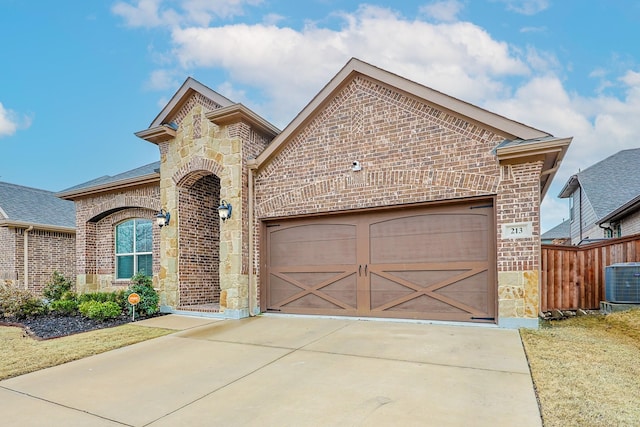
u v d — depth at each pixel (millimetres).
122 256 13031
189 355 5957
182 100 10242
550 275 8773
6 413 3967
